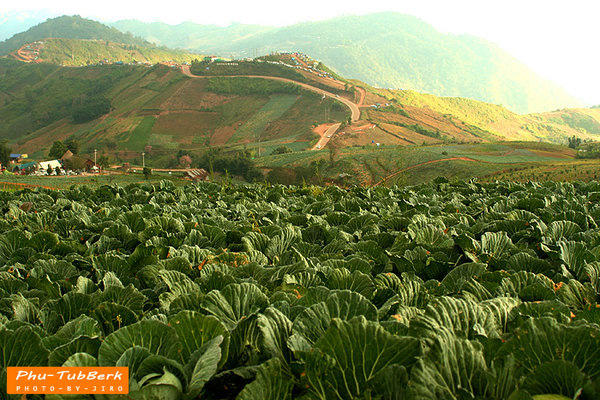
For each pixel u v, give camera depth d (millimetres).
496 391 2314
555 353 2510
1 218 9242
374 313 3033
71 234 7648
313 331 2939
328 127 164625
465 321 2906
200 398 2672
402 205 10594
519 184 14219
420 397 2113
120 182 60875
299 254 5715
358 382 2393
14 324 3195
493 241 6301
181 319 2846
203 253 5945
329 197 11898
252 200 12195
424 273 5582
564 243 5578
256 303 3469
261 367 2416
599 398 2090
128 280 5215
